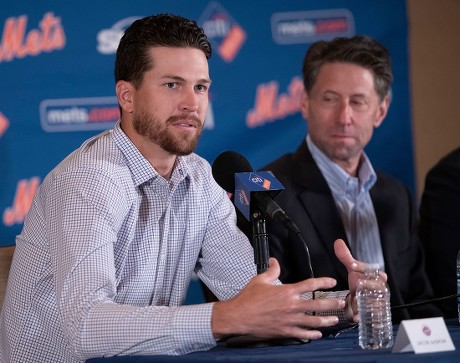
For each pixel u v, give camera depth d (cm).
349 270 585
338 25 1098
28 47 992
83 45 1009
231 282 640
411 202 873
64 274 530
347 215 838
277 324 486
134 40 597
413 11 1198
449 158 879
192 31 597
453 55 1203
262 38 1076
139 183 595
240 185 543
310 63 856
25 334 595
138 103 596
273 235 781
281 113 1080
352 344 525
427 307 819
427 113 1198
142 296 604
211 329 492
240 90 1068
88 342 506
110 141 600
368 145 1118
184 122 590
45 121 996
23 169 988
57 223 552
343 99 837
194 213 632
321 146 843
